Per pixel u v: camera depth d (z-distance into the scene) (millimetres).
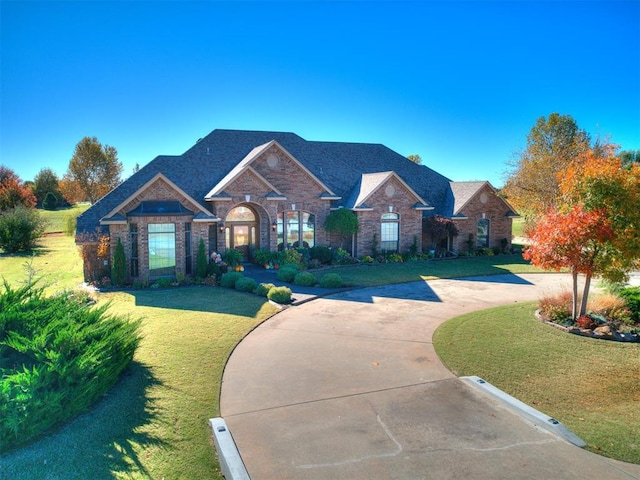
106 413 8078
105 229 22562
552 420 7938
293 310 16297
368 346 12328
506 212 34188
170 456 6945
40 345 8000
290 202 27891
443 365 10875
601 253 13578
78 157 67438
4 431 6668
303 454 7082
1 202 47000
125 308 16453
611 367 10656
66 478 6254
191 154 28406
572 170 14141
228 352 11695
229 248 26812
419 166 36781
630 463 6832
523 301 17875
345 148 35438
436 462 6867
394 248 30375
